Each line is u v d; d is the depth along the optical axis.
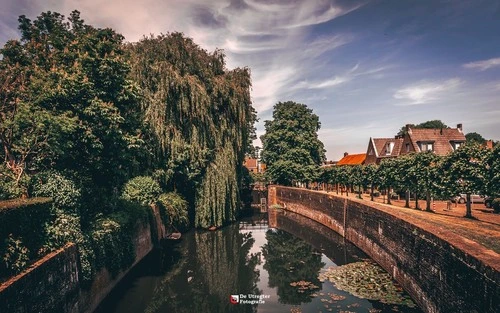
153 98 25.45
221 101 30.12
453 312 9.55
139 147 17.06
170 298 15.89
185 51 28.39
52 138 12.52
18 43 16.50
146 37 27.77
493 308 7.41
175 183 29.02
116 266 15.60
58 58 14.80
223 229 30.42
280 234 30.38
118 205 19.00
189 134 27.66
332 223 30.59
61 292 10.20
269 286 17.16
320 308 13.28
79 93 13.84
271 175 53.66
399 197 36.16
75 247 11.50
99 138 14.66
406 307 12.75
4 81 14.78
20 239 9.20
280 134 51.12
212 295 16.23
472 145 20.08
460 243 9.75
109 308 14.24
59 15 18.39
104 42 15.23
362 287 15.17
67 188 12.35
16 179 12.35
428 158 23.58
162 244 24.78
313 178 47.69
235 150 31.36
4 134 13.42
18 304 7.90
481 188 18.78
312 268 19.62
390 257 16.58
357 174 36.19
